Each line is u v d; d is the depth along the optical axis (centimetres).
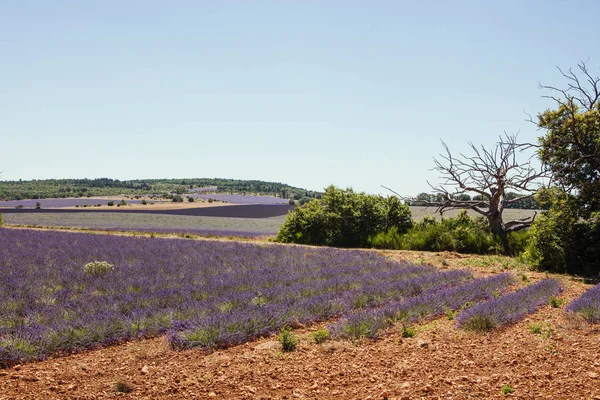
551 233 2284
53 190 16312
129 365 813
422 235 3219
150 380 725
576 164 2570
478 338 974
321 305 1237
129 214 7756
